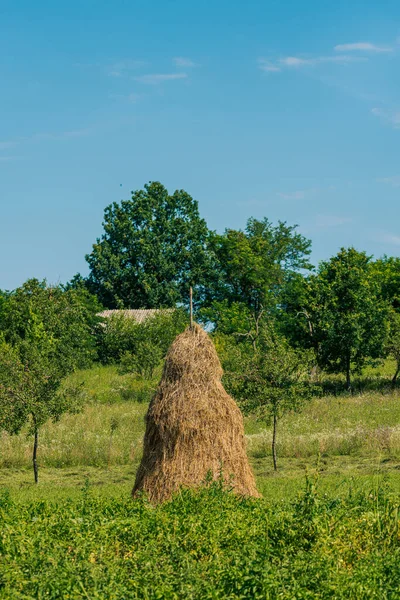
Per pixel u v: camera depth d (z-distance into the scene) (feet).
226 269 339.36
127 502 55.31
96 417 142.10
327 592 35.14
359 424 124.98
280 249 339.77
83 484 90.79
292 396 100.68
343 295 192.03
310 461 102.68
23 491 83.92
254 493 64.03
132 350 247.70
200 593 34.68
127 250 351.87
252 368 102.89
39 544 42.06
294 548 43.06
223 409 64.23
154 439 63.98
